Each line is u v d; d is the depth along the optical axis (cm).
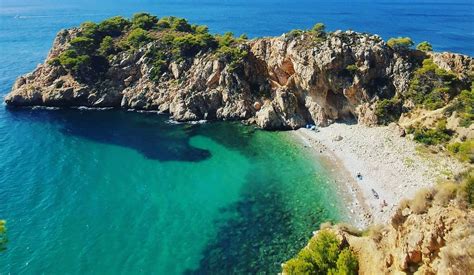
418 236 2670
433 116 8881
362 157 8331
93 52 12525
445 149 8112
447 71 9556
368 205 6650
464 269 2144
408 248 2723
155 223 6412
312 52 10162
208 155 8962
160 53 12294
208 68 11356
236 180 7812
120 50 12656
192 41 12125
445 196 2725
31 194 7250
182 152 9144
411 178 7250
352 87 9956
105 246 5812
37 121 10938
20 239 5922
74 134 10131
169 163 8600
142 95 11831
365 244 3609
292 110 10419
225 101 11144
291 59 10675
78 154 9012
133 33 12912
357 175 7625
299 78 10606
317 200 6944
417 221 2766
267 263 5434
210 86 11375
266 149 9194
